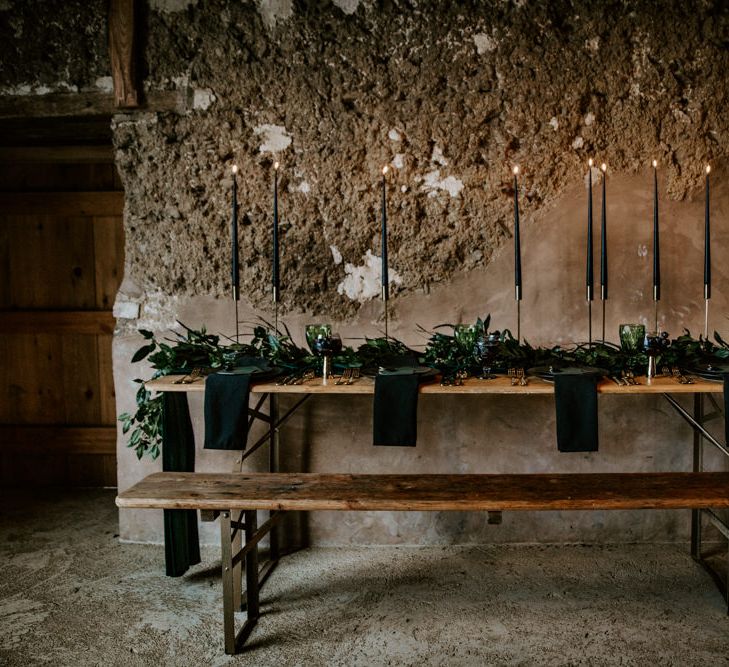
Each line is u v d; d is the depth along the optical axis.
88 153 3.57
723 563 2.74
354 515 2.99
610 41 2.92
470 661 2.06
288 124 3.00
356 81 2.97
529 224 3.00
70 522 3.26
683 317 3.01
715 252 3.00
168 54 2.99
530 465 3.00
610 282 3.01
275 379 2.53
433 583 2.59
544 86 2.94
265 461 3.01
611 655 2.08
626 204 2.99
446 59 2.95
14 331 3.70
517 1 2.92
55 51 3.02
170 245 3.07
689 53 2.92
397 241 3.02
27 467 3.76
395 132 2.98
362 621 2.30
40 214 3.65
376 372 2.50
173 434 2.61
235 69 2.99
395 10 2.95
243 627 2.22
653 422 2.96
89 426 3.73
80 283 3.68
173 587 2.58
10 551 2.93
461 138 2.97
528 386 2.37
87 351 3.71
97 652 2.13
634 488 2.18
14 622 2.32
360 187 3.01
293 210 3.03
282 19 2.97
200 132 3.02
